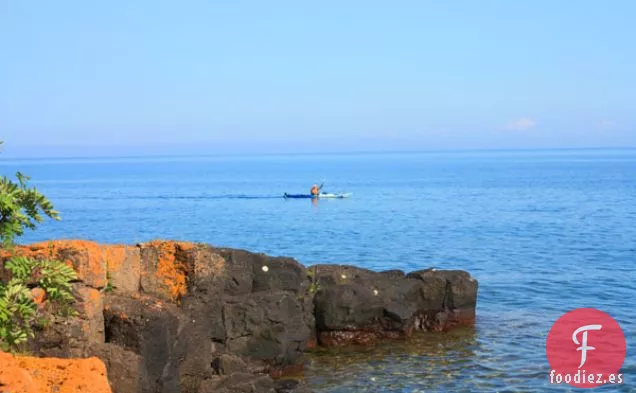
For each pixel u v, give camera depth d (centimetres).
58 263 1736
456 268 4697
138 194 13412
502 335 2878
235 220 8250
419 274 2994
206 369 1977
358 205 10475
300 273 2664
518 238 6394
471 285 3006
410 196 12369
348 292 2703
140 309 1802
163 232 7006
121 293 1934
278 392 2069
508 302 3544
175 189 15162
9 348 1625
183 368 1923
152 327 1762
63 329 1680
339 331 2709
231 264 2448
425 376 2378
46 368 1439
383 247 5803
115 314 1775
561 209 9481
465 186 15238
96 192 14112
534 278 4250
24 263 1734
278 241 6253
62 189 15238
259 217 8644
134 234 6806
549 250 5566
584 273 4431
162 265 2136
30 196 1888
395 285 2878
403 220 8181
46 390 1380
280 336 2298
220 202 11256
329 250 5631
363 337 2745
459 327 2994
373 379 2347
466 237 6494
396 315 2744
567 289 3894
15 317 1648
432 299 2936
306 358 2562
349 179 19512
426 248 5728
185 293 2128
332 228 7331
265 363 2292
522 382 2320
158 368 1775
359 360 2544
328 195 12219
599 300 3600
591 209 9431
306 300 2666
